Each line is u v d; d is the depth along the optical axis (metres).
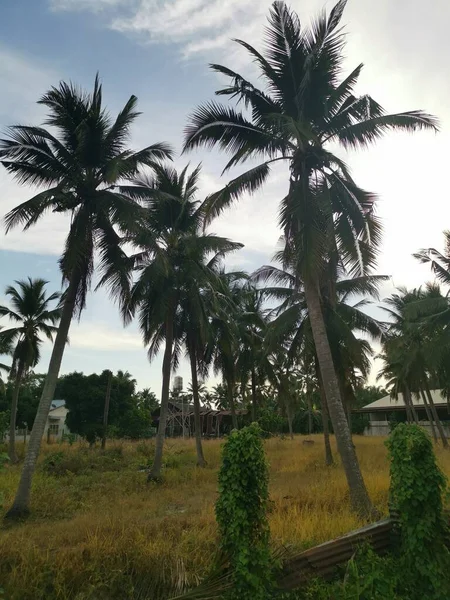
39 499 13.15
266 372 28.98
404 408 50.78
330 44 11.67
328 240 11.40
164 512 10.69
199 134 12.07
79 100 13.84
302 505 9.45
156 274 17.16
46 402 13.04
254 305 28.30
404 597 4.80
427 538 4.98
